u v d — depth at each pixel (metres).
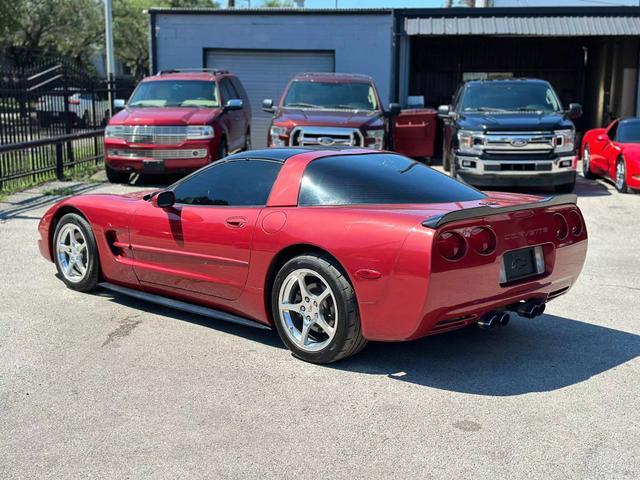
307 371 4.70
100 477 3.37
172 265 5.63
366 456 3.58
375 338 4.54
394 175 5.18
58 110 14.21
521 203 4.95
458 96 14.88
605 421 3.99
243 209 5.19
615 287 7.02
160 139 12.98
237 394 4.32
